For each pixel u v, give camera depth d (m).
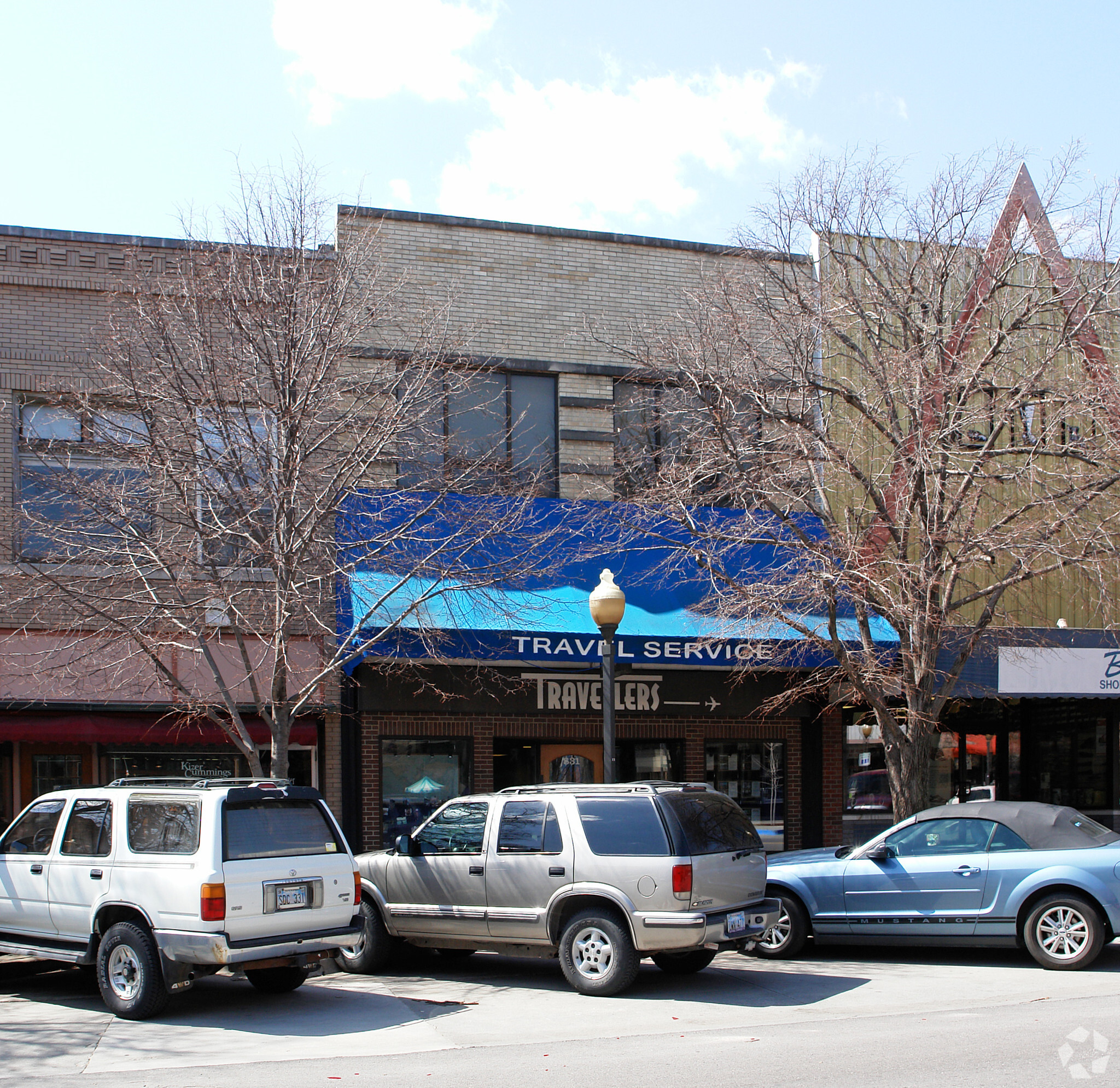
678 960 11.16
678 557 16.02
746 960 12.08
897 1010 9.28
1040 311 14.70
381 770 16.19
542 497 17.00
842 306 15.02
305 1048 8.20
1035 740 20.47
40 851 10.27
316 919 9.55
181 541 13.15
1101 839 11.38
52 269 15.74
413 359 14.40
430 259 17.25
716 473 14.64
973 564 14.97
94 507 13.09
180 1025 9.04
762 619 14.02
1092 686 17.05
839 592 14.06
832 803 17.89
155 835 9.47
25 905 10.16
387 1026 8.98
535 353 17.50
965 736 20.72
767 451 14.60
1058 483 16.27
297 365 13.16
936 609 13.81
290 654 14.95
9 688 14.34
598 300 17.92
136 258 15.84
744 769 17.70
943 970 11.24
